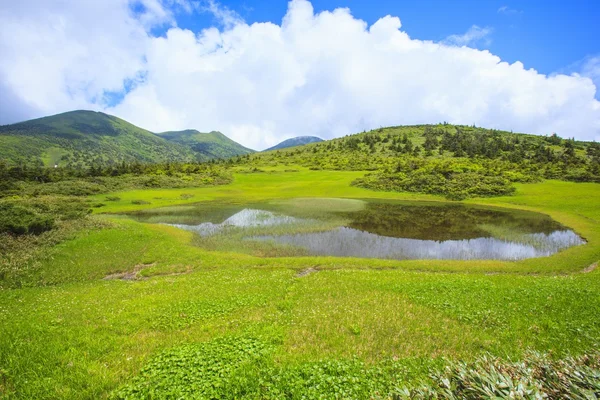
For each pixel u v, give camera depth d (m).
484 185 81.56
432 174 94.19
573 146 197.00
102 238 36.16
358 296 19.33
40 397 9.07
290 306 17.58
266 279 24.08
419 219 55.19
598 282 21.73
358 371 10.24
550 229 48.41
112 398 9.17
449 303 17.34
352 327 14.14
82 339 12.98
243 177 120.94
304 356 11.55
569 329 13.41
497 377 6.66
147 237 38.59
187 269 30.02
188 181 104.88
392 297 18.98
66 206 48.03
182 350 11.87
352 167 136.25
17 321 14.88
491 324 14.52
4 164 116.81
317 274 26.17
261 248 37.88
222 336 13.29
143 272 29.17
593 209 59.44
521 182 90.25
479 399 6.27
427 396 6.83
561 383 6.58
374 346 12.48
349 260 31.72
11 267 26.72
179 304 17.86
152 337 13.71
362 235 44.12
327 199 77.94
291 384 9.39
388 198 80.69
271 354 11.60
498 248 38.62
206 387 9.38
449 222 53.06
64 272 28.00
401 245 39.56
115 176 111.50
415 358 11.30
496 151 166.88
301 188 95.94
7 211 33.50
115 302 18.59
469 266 30.45
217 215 58.66
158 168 133.12
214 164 170.00
